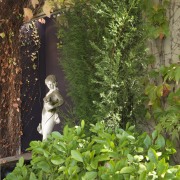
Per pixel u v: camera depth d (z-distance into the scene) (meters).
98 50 2.66
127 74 2.65
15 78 4.03
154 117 2.73
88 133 2.75
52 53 4.25
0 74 4.05
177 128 2.54
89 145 2.06
